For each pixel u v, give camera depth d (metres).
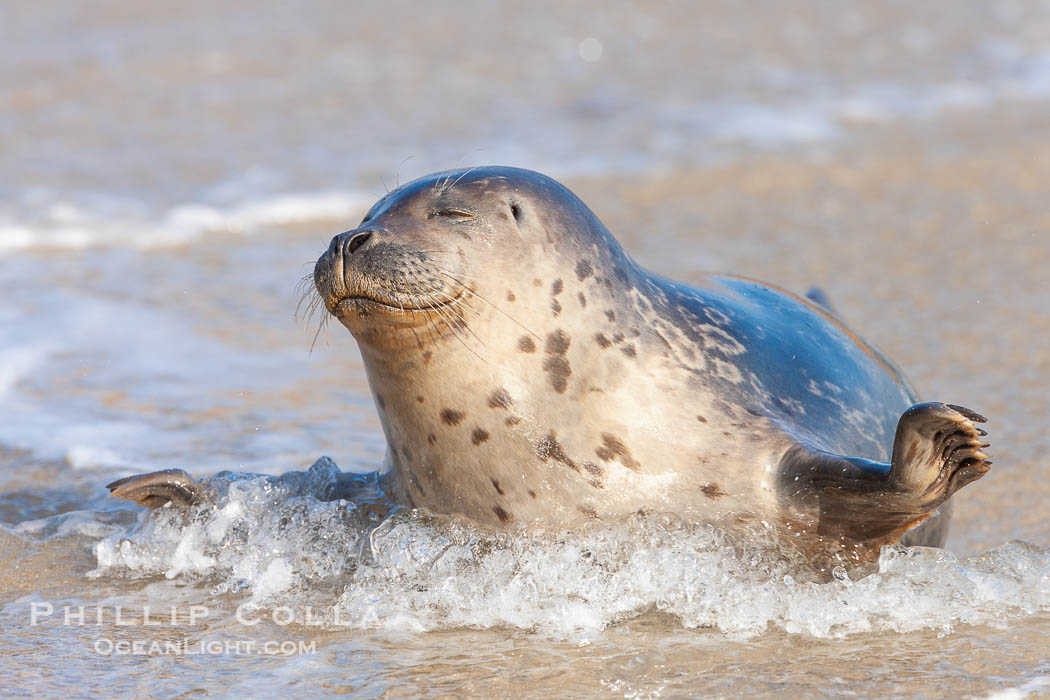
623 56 71.19
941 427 15.89
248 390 30.30
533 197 18.61
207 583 19.86
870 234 43.69
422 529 19.19
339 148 54.88
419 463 18.77
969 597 17.77
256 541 20.25
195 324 35.50
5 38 75.69
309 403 29.41
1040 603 17.75
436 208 18.20
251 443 26.66
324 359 32.84
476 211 18.17
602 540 18.14
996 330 33.47
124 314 36.31
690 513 18.14
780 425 18.70
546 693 15.43
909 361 31.11
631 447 18.14
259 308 37.03
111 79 66.44
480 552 18.67
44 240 43.81
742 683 15.49
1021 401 28.19
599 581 18.02
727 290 22.39
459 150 54.66
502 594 18.08
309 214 46.81
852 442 20.08
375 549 19.09
